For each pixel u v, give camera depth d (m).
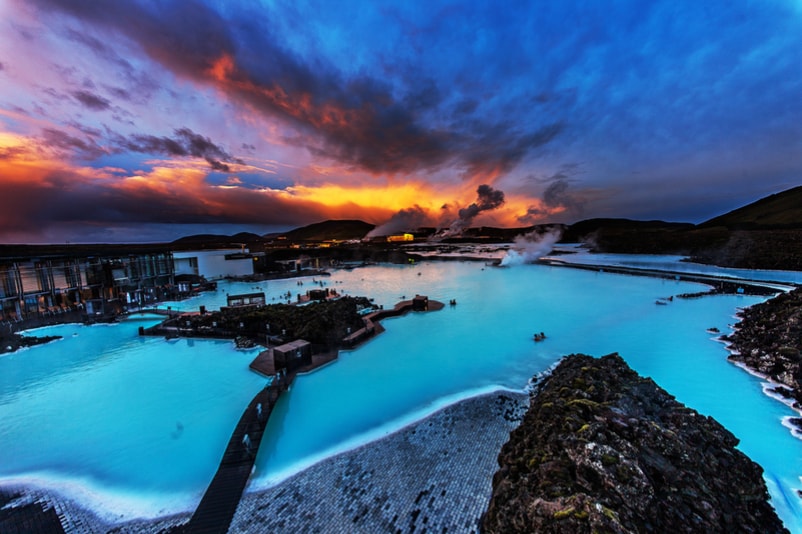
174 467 18.02
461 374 29.59
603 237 165.88
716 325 43.09
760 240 106.62
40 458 19.02
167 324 43.50
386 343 38.19
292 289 75.56
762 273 77.69
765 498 12.10
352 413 23.20
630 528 9.23
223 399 25.33
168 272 73.31
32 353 36.09
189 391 26.64
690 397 24.78
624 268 94.88
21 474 17.81
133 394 26.30
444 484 15.66
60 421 22.72
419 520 13.59
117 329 44.88
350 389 26.88
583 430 13.03
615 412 14.01
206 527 13.82
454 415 22.30
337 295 61.97
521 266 114.69
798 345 27.62
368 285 79.44
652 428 12.85
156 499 15.84
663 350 34.56
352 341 36.50
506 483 12.71
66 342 39.81
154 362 32.84
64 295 53.22
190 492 16.28
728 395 24.91
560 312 51.69
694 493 10.62
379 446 19.11
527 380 28.05
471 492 15.05
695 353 33.47
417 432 20.41
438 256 153.25
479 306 56.50
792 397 24.02
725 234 124.88
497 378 28.61
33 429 21.83
